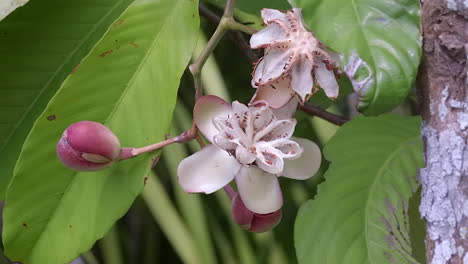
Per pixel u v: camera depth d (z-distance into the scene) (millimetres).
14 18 414
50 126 389
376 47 351
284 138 383
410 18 352
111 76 392
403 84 348
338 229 444
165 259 979
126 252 930
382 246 440
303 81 370
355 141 464
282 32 371
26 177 391
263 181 383
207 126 385
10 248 396
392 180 453
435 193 371
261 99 376
